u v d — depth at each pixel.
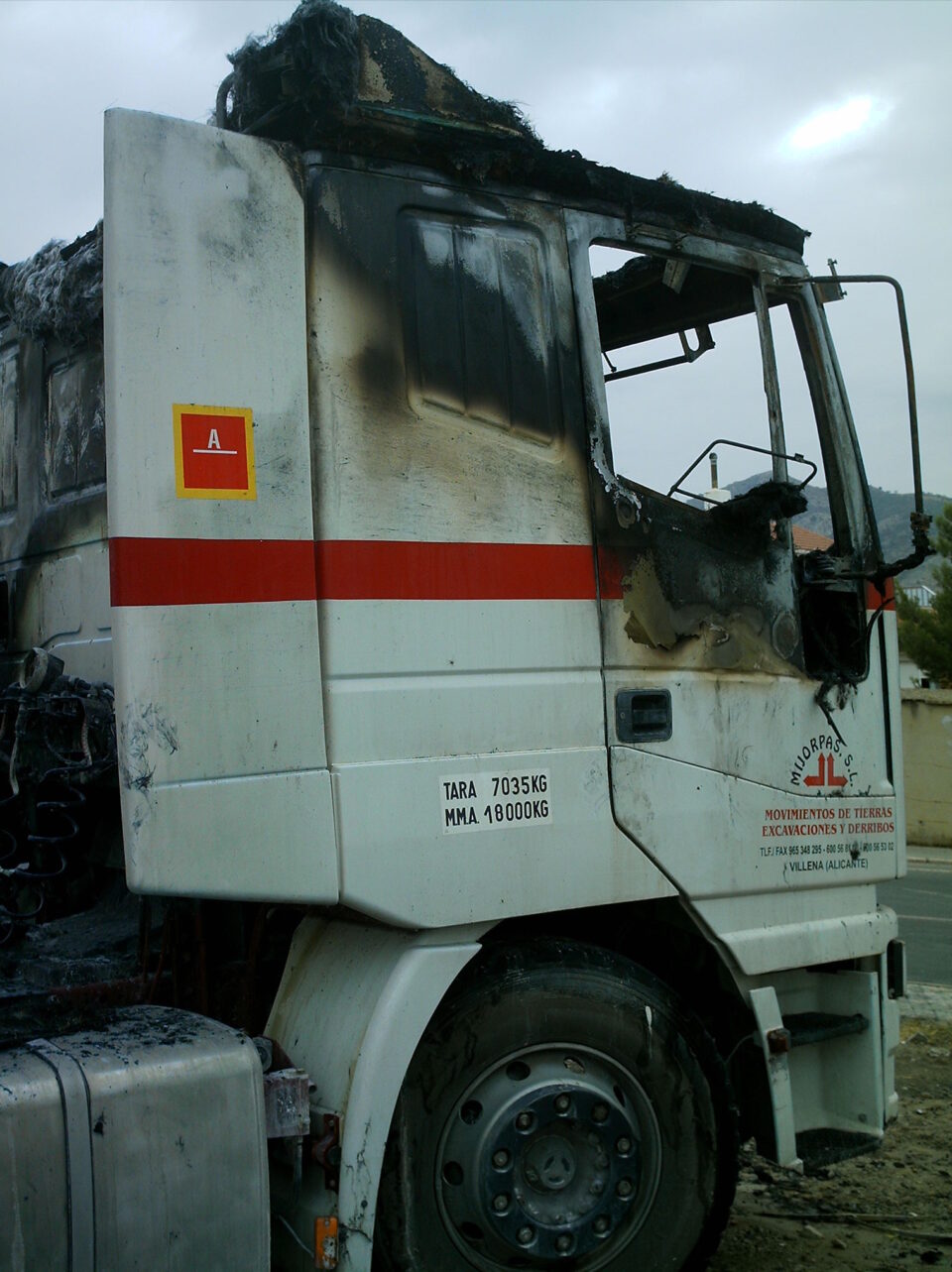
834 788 3.83
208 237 2.91
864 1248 4.14
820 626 3.89
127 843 2.67
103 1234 2.46
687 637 3.53
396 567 3.05
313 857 2.85
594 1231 3.23
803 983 3.95
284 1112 2.80
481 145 3.27
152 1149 2.54
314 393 3.01
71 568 3.84
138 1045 2.64
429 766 3.03
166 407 2.81
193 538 2.80
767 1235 4.24
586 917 3.54
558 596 3.29
